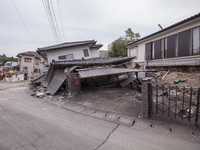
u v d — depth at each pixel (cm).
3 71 1939
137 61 1177
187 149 192
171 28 719
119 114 345
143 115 307
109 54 1989
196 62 605
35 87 891
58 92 642
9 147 199
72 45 1120
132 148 197
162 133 239
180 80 583
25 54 2212
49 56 1120
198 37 603
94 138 226
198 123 257
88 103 453
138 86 631
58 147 200
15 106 435
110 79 720
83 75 506
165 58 826
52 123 290
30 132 248
